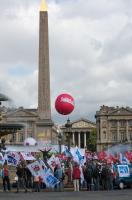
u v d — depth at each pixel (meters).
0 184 49.88
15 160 48.62
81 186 49.97
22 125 51.78
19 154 48.78
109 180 48.09
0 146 54.88
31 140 79.81
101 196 37.47
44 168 45.41
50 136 146.25
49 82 127.38
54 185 45.56
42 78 126.06
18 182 44.25
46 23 124.31
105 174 47.94
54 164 47.50
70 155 53.84
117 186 50.94
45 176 45.38
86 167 47.38
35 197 36.44
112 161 54.56
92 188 47.50
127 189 49.56
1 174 48.66
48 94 132.50
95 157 56.03
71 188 48.97
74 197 36.34
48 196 37.69
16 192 43.56
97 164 48.06
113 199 34.06
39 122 146.50
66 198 35.16
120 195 38.75
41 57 124.12
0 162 48.50
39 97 134.25
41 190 46.66
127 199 34.03
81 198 35.16
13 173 52.22
